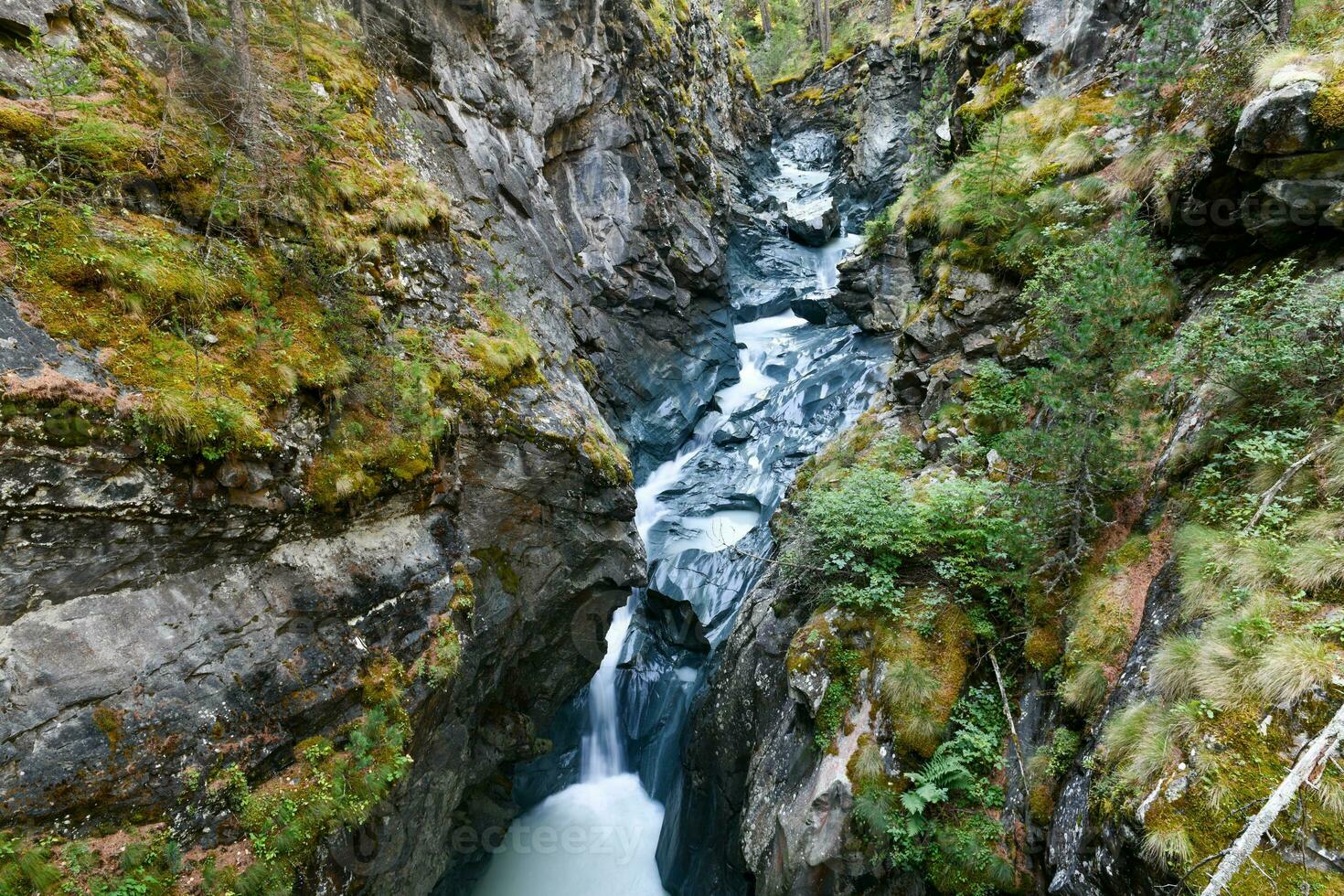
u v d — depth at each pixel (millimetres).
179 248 5570
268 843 5027
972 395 10125
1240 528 5602
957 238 11500
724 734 9508
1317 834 3848
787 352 20812
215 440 5035
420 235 8633
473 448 8023
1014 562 7777
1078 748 6012
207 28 6891
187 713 4785
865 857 6664
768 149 34781
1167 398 7605
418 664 6676
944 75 16391
